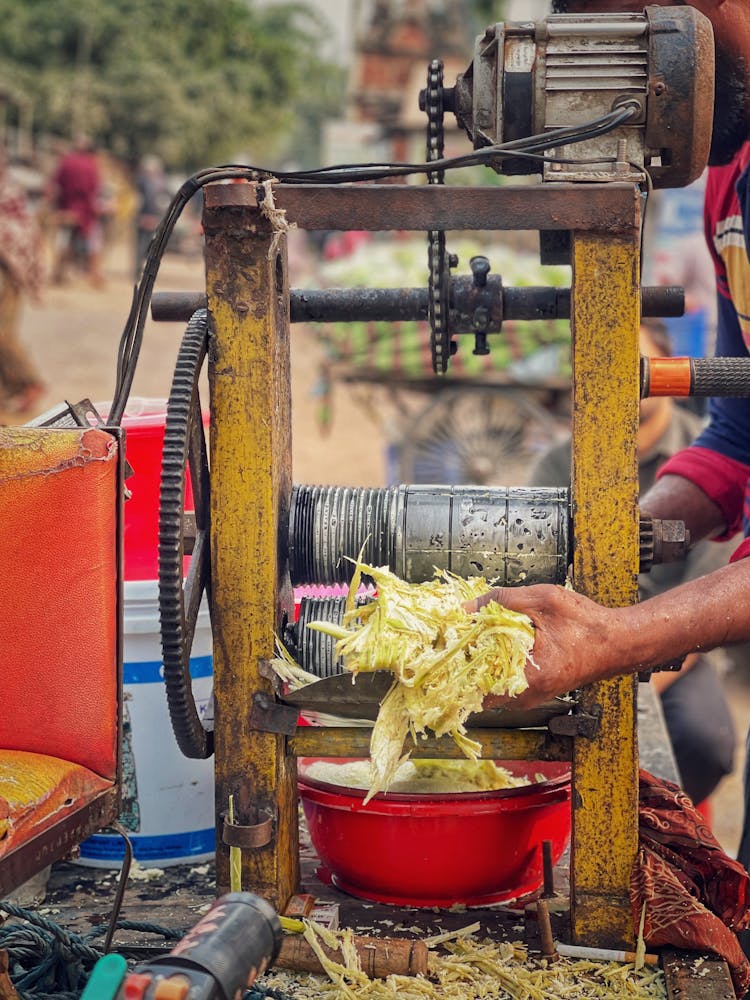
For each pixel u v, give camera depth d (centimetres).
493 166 156
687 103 145
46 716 138
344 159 2945
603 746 149
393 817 161
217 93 3175
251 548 149
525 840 166
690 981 142
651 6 153
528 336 672
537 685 136
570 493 155
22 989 142
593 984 145
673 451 355
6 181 818
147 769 184
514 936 158
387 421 957
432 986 144
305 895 162
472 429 685
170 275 2156
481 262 165
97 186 1869
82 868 188
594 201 140
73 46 3030
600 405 145
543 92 147
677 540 149
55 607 137
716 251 221
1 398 859
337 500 157
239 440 148
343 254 1040
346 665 140
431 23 3281
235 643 150
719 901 159
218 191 141
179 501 138
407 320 175
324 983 147
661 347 376
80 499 136
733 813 447
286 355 161
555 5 179
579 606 138
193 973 99
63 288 1850
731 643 143
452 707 132
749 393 149
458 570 153
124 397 152
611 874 151
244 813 153
